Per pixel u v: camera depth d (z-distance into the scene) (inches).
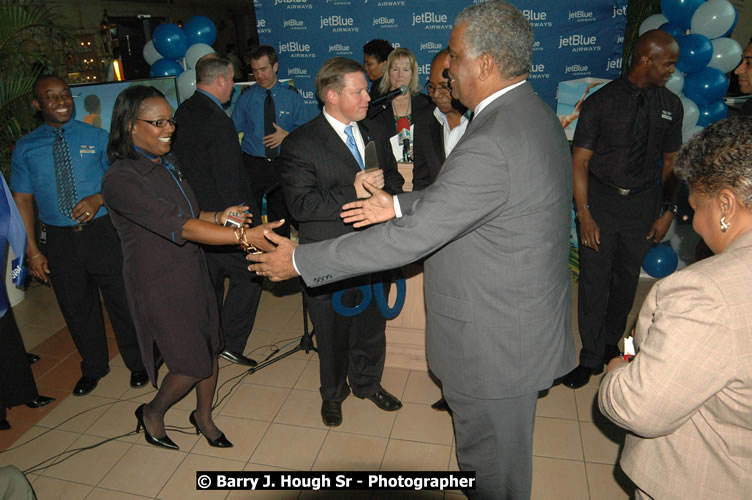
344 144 94.2
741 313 38.7
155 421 97.0
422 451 99.3
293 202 94.6
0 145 148.8
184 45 189.3
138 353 121.3
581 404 110.2
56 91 104.5
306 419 108.9
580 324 117.3
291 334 140.9
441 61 95.9
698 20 143.9
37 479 95.6
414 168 110.4
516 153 57.7
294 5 199.0
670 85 145.9
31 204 111.0
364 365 108.9
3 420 105.6
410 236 59.7
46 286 174.9
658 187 111.5
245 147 176.1
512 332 64.2
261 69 167.5
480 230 62.1
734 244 41.8
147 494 91.9
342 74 88.9
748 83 104.0
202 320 90.6
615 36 179.2
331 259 65.5
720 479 43.6
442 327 68.5
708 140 42.3
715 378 39.4
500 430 69.4
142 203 80.1
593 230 110.7
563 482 91.5
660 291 44.1
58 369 130.3
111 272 113.3
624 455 51.6
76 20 353.7
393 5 192.9
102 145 110.7
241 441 103.3
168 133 82.4
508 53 59.2
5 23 151.9
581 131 108.2
